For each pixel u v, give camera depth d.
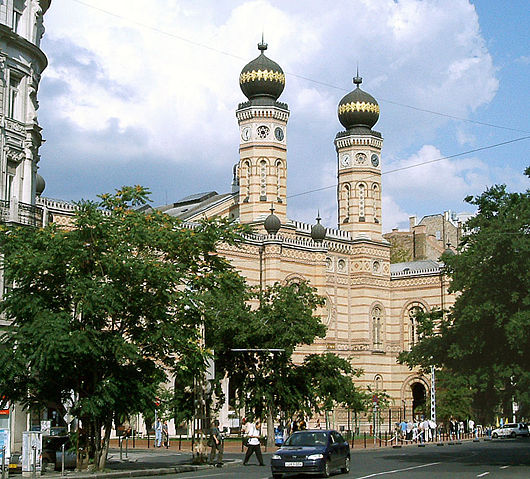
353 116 113.88
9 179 50.97
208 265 47.06
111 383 40.69
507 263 47.34
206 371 49.34
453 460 52.03
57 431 51.44
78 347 38.44
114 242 41.84
